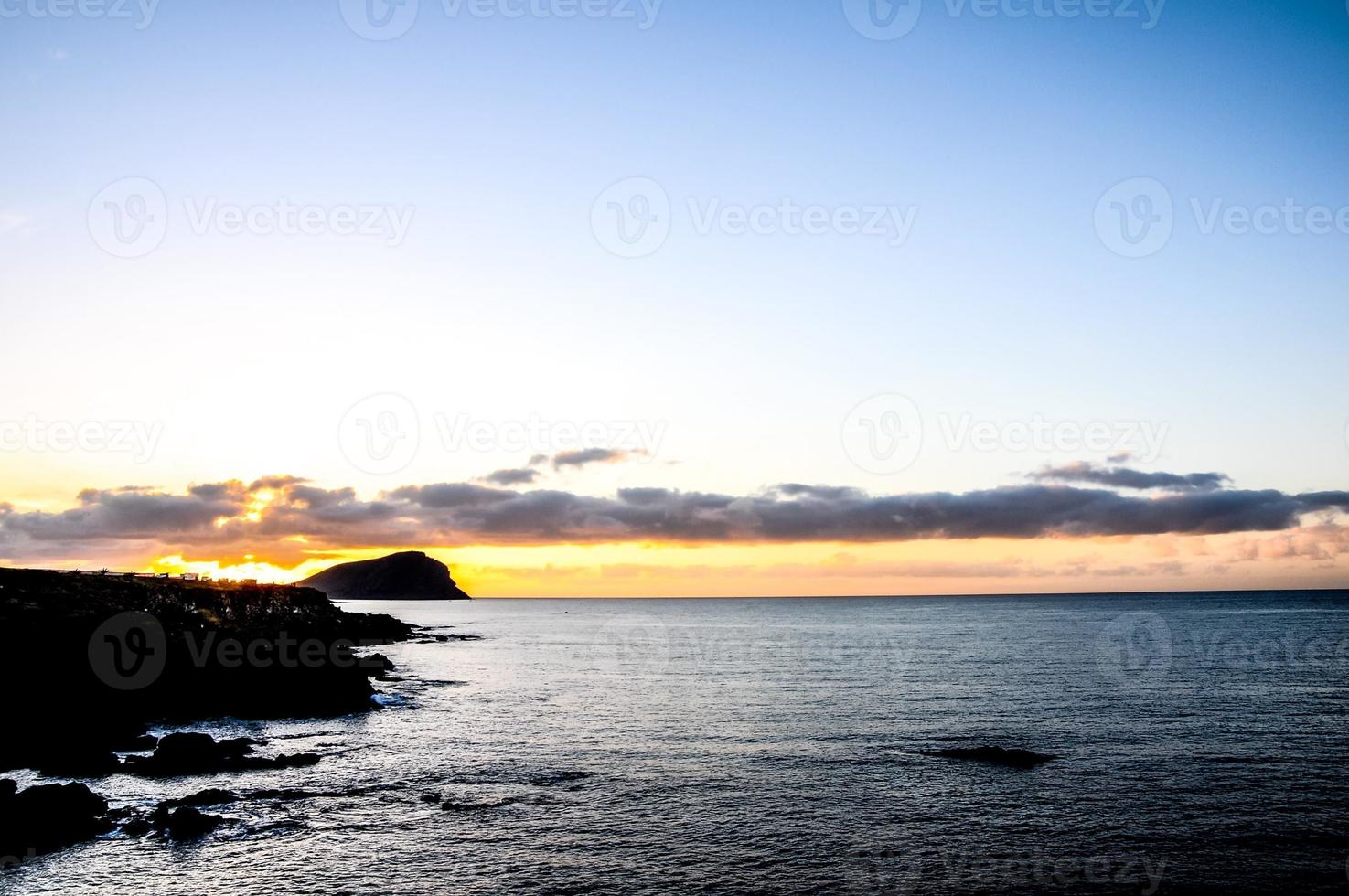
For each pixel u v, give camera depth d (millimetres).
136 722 46438
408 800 35062
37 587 61781
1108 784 37219
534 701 64250
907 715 55375
